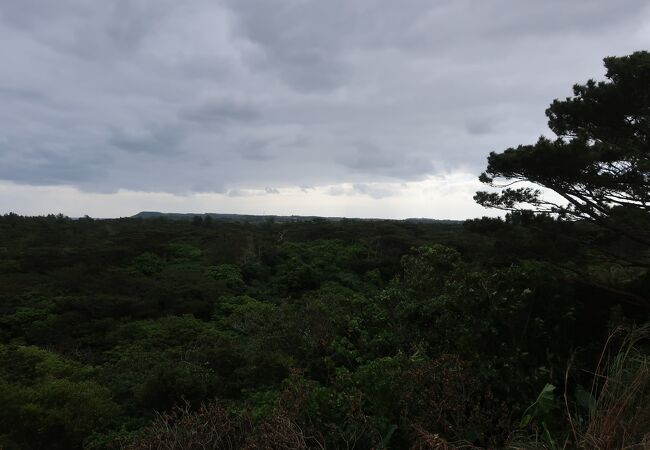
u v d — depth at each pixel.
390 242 35.81
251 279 29.44
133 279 25.50
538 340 4.46
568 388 4.23
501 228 9.75
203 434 3.73
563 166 8.68
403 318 5.88
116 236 38.12
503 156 9.51
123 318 19.42
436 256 6.95
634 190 8.81
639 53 8.98
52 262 27.58
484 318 4.60
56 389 8.12
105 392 8.66
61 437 7.71
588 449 2.83
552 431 3.45
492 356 4.22
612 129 9.76
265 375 7.84
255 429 3.65
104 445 7.13
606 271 9.50
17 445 7.19
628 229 9.05
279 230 45.00
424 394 3.67
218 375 8.29
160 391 7.78
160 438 3.68
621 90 9.08
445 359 3.99
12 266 26.34
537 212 9.66
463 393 3.63
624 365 3.58
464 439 3.25
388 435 3.56
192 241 37.91
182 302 22.20
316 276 28.25
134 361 11.52
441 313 5.52
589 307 6.27
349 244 36.94
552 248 9.09
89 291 22.86
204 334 15.47
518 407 3.63
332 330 7.60
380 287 27.30
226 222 55.00
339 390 4.23
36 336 17.22
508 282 4.90
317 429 3.72
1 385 8.26
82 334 17.55
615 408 2.93
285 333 9.73
